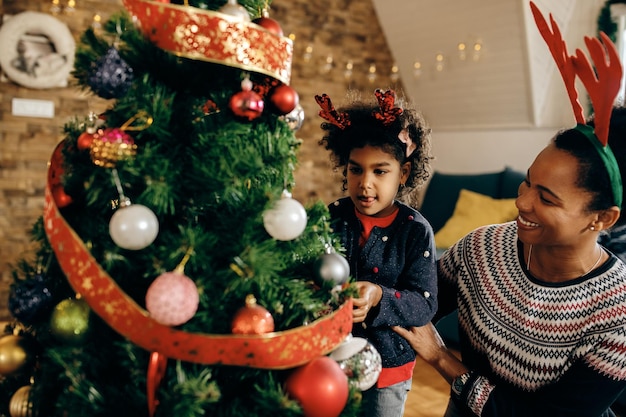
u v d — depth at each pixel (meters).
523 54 3.34
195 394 0.58
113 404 0.62
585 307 0.85
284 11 3.88
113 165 0.64
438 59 3.95
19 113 3.09
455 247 1.06
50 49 3.09
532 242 0.84
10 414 0.73
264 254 0.67
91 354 0.67
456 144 4.23
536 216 0.81
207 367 0.66
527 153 3.69
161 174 0.64
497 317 0.93
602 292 0.84
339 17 4.09
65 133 0.72
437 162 4.41
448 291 1.09
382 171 1.10
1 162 3.09
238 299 0.70
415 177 1.27
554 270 0.88
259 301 0.72
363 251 1.12
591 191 0.76
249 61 0.64
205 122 0.69
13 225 3.15
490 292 0.95
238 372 0.68
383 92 1.10
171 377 0.64
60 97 3.18
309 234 0.78
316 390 0.64
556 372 0.87
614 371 0.82
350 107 1.22
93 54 0.70
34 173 3.17
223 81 0.73
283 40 0.68
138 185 0.68
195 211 0.70
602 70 0.75
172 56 0.67
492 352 0.94
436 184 3.89
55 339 0.71
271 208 0.68
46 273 0.74
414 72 4.26
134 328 0.60
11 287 0.75
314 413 0.65
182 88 0.72
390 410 1.12
